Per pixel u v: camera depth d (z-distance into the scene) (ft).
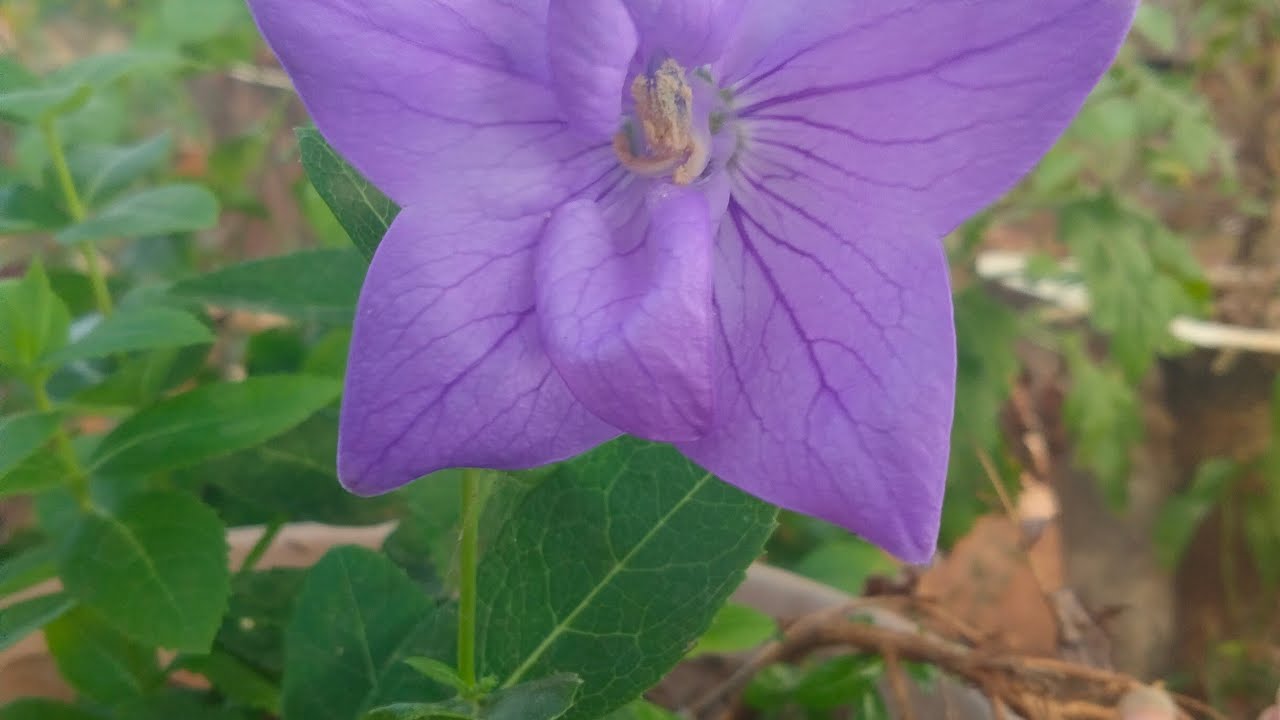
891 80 0.20
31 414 0.28
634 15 0.22
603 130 0.21
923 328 0.19
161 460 0.29
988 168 0.19
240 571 0.37
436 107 0.20
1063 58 0.18
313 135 0.24
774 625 0.37
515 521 0.29
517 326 0.21
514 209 0.21
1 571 0.30
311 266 0.33
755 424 0.21
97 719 0.35
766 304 0.21
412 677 0.29
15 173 0.44
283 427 0.29
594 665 0.27
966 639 0.46
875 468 0.19
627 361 0.19
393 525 0.45
